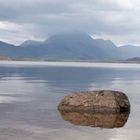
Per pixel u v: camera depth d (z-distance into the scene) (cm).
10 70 15225
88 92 3762
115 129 2761
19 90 5797
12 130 2636
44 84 7306
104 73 13700
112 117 3322
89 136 2500
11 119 3078
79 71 15350
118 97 3712
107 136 2512
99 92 3750
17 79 8994
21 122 2953
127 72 15050
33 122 2967
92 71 15600
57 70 16188
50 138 2414
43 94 5169
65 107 3659
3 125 2816
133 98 4831
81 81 8444
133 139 2434
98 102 3634
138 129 2770
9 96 4853
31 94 5153
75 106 3638
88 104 3631
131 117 3328
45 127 2777
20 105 3953
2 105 3938
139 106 4028
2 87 6394
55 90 5856
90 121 3100
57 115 3344
